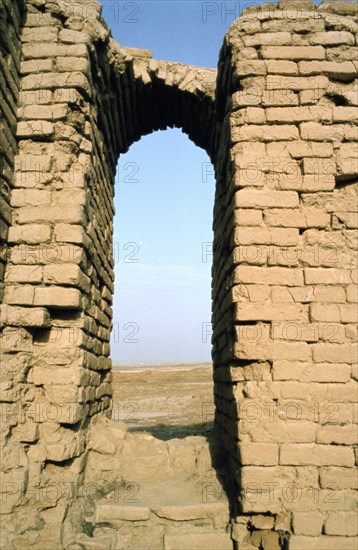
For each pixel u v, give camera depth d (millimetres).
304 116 5633
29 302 5457
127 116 8883
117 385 29328
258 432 5031
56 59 6000
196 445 6516
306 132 5602
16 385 5199
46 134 5840
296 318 5254
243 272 5324
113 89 7590
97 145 7000
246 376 5223
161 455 6293
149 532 5082
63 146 5891
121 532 5066
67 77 5949
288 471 4961
